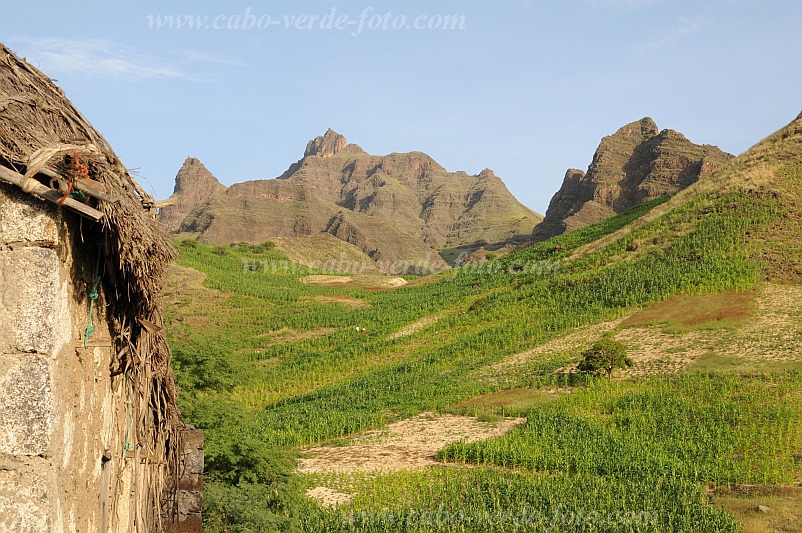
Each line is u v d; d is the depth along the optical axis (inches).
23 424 162.6
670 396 1553.9
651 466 1142.3
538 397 1700.3
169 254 249.4
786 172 3097.9
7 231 166.9
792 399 1453.0
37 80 201.5
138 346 254.4
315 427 1547.7
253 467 761.0
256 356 2628.0
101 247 200.2
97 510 204.1
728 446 1231.5
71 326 181.2
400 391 1973.4
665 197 4517.7
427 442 1439.5
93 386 201.0
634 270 2628.0
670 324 2087.8
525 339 2308.1
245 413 824.9
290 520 738.8
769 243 2564.0
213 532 639.8
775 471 1090.1
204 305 3299.7
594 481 1076.5
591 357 1811.0
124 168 216.1
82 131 203.8
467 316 2773.1
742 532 880.9
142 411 264.8
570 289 2684.5
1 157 167.2
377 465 1285.7
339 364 2425.0
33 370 164.7
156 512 296.7
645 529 880.3
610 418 1480.1
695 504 952.3
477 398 1776.6
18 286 165.6
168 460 315.6
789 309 2049.7
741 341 1860.2
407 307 3294.8
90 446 196.2
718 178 3321.9
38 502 161.6
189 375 846.5
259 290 3740.2
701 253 2613.2
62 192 169.8
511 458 1252.5
